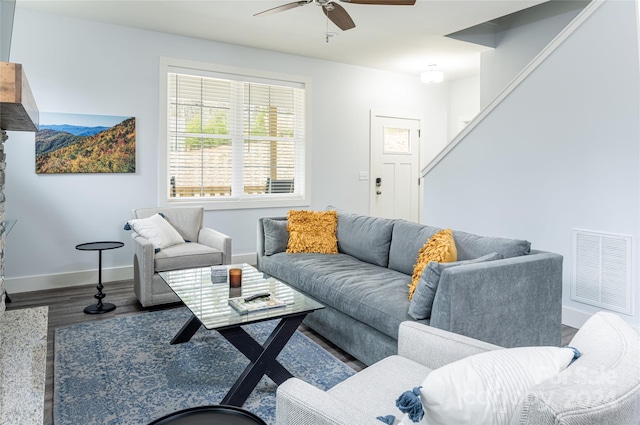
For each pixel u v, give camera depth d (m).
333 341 2.86
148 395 2.23
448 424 0.85
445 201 4.34
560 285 2.52
